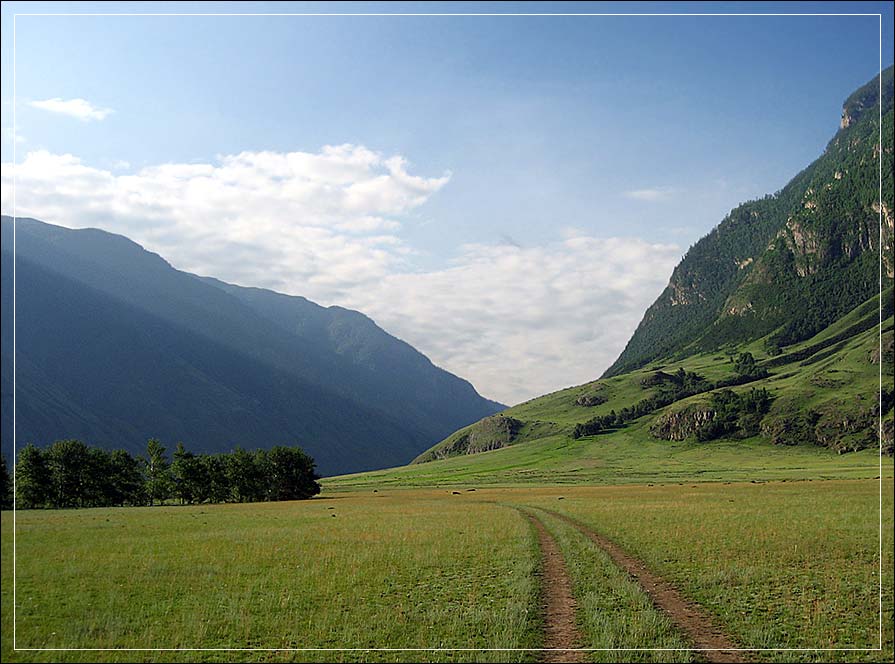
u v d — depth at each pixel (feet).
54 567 114.52
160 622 82.17
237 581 103.81
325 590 97.60
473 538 145.18
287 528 175.32
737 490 297.74
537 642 72.38
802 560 112.78
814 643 71.72
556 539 140.97
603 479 541.34
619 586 95.40
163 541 147.33
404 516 208.95
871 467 570.87
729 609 84.23
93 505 339.77
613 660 66.85
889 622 78.64
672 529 150.41
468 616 82.33
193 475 384.06
